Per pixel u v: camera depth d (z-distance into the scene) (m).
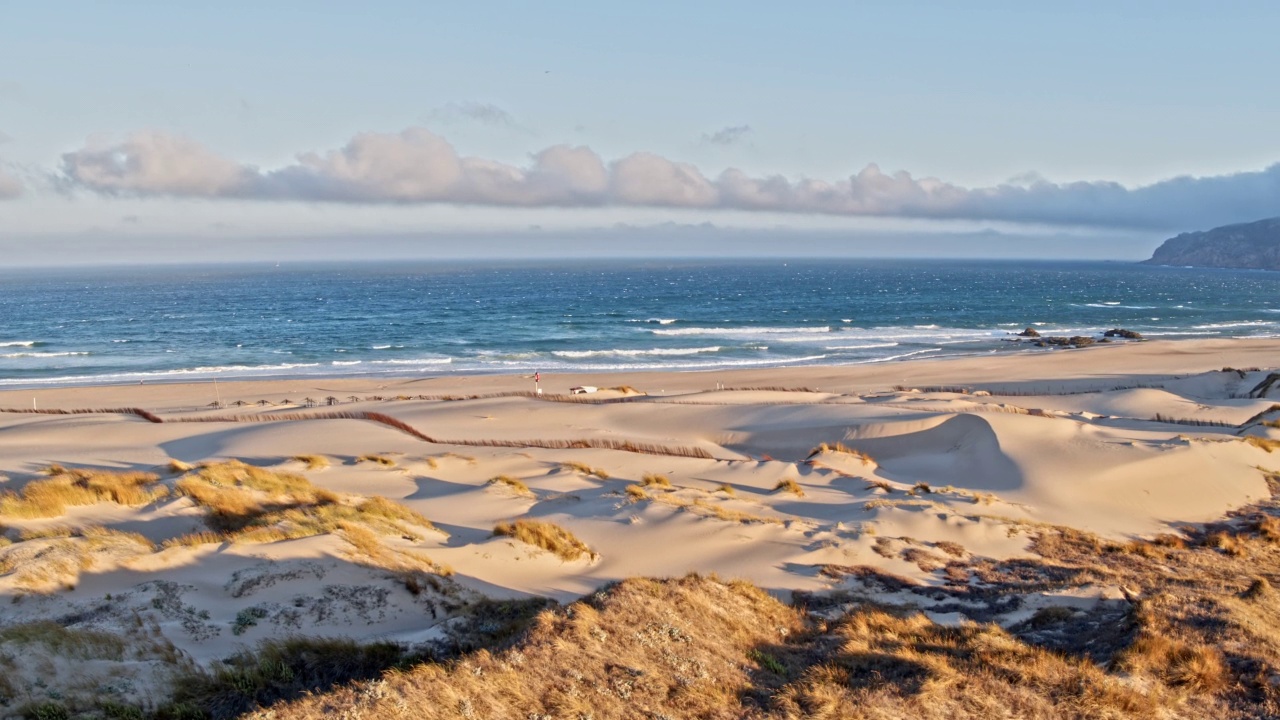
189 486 18.31
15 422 40.22
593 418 41.22
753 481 28.52
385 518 17.77
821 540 19.09
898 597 15.87
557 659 9.72
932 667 10.66
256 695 8.73
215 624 10.41
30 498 16.47
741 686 9.90
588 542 18.42
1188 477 27.73
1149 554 20.25
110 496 17.50
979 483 29.38
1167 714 9.58
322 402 48.09
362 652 9.85
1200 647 11.18
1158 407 43.44
